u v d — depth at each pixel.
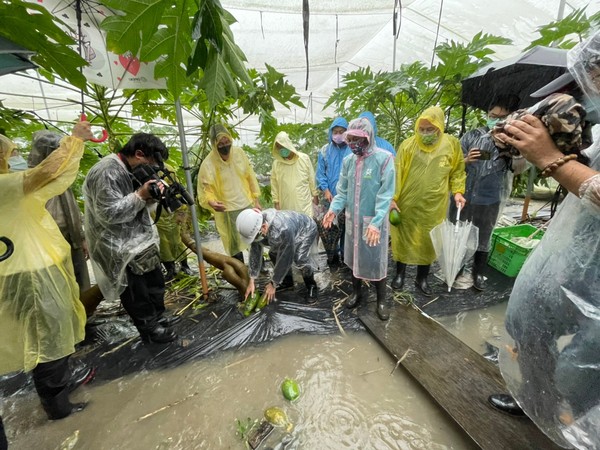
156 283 2.22
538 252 1.19
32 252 1.38
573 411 1.13
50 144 1.98
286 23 3.56
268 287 2.68
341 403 1.78
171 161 3.87
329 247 3.49
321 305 2.78
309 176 3.44
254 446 1.54
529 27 3.54
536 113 0.92
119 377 2.05
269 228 2.39
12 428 1.69
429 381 1.82
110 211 1.73
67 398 1.75
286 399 1.82
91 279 3.63
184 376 2.04
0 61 1.15
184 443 1.59
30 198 1.34
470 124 4.23
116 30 1.07
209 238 5.02
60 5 1.59
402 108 3.91
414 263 2.85
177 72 1.31
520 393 1.32
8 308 1.35
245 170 3.21
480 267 2.89
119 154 1.88
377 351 2.20
